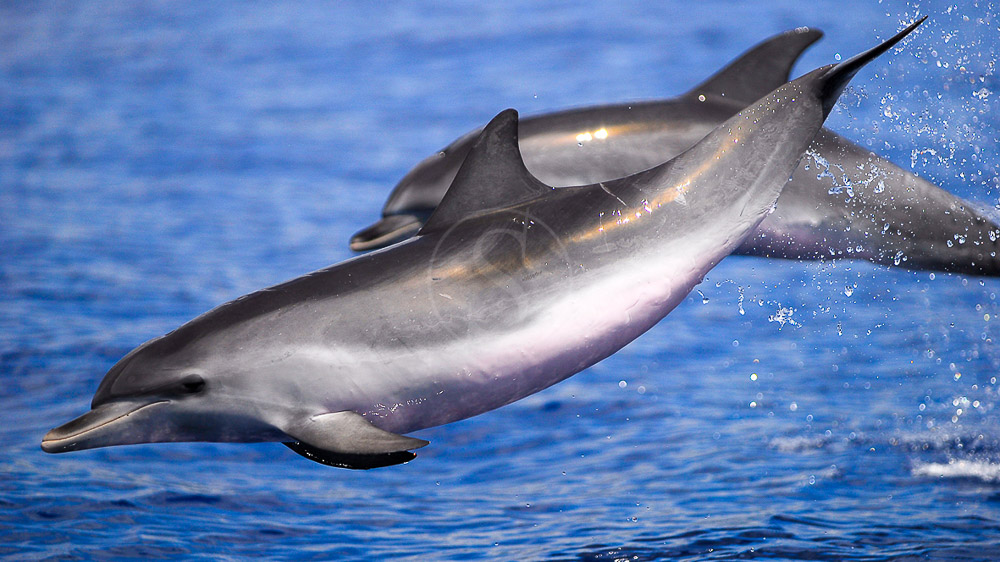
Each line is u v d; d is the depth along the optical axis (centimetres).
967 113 3725
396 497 1695
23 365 2248
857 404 2016
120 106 4828
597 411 2045
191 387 1216
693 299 2689
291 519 1605
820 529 1501
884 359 2250
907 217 1855
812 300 2638
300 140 4300
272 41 5969
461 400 1255
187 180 3831
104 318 2533
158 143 4281
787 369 2227
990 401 2000
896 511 1556
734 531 1504
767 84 2038
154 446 1889
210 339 1234
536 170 1991
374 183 3775
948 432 1861
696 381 2184
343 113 4675
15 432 1930
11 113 4719
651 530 1526
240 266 2934
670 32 5691
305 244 3130
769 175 1330
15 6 7000
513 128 1313
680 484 1697
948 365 2197
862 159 1872
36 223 3322
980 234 1844
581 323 1259
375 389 1229
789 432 1892
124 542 1498
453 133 4303
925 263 1870
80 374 2203
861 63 1322
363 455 1137
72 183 3781
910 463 1734
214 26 6356
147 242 3152
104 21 6531
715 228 1309
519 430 1975
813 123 1342
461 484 1748
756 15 5894
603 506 1627
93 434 1197
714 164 1318
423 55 5584
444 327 1236
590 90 4712
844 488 1648
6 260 2969
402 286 1255
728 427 1931
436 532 1556
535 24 6075
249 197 3638
